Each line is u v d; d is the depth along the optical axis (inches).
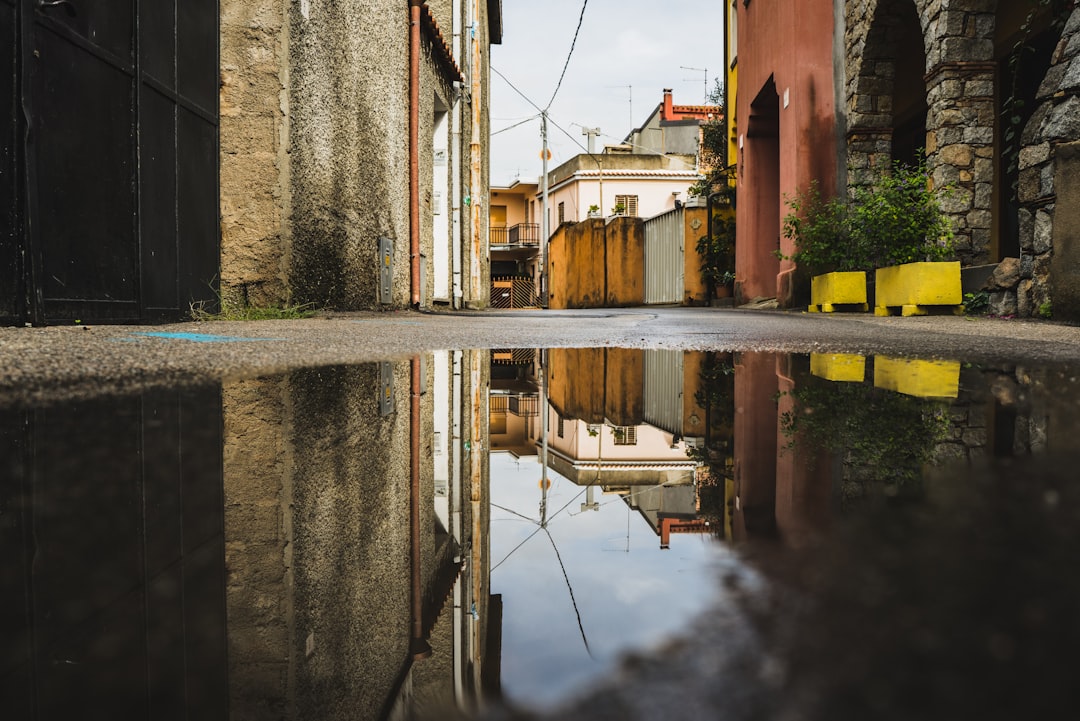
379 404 76.2
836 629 11.2
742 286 580.7
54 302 141.6
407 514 39.4
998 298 245.3
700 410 75.6
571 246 1173.1
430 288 444.5
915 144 512.1
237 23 223.1
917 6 327.3
